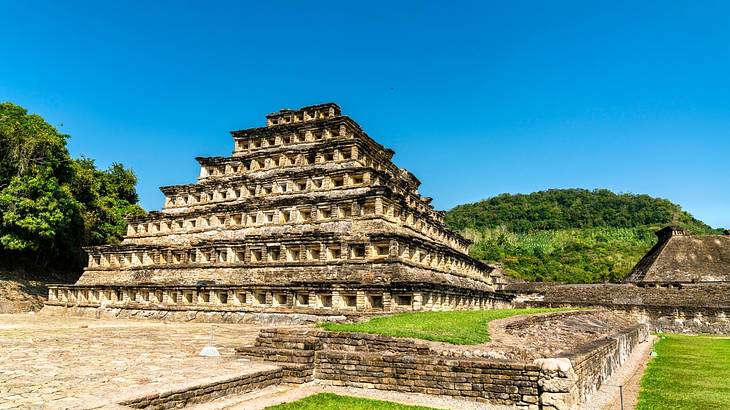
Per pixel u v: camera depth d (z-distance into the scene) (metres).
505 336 20.86
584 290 65.62
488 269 60.28
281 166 50.75
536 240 137.62
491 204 182.62
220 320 40.25
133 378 14.39
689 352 33.09
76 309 48.88
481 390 14.85
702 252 67.31
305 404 14.11
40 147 51.44
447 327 21.78
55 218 49.69
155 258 48.69
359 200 41.75
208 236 48.34
